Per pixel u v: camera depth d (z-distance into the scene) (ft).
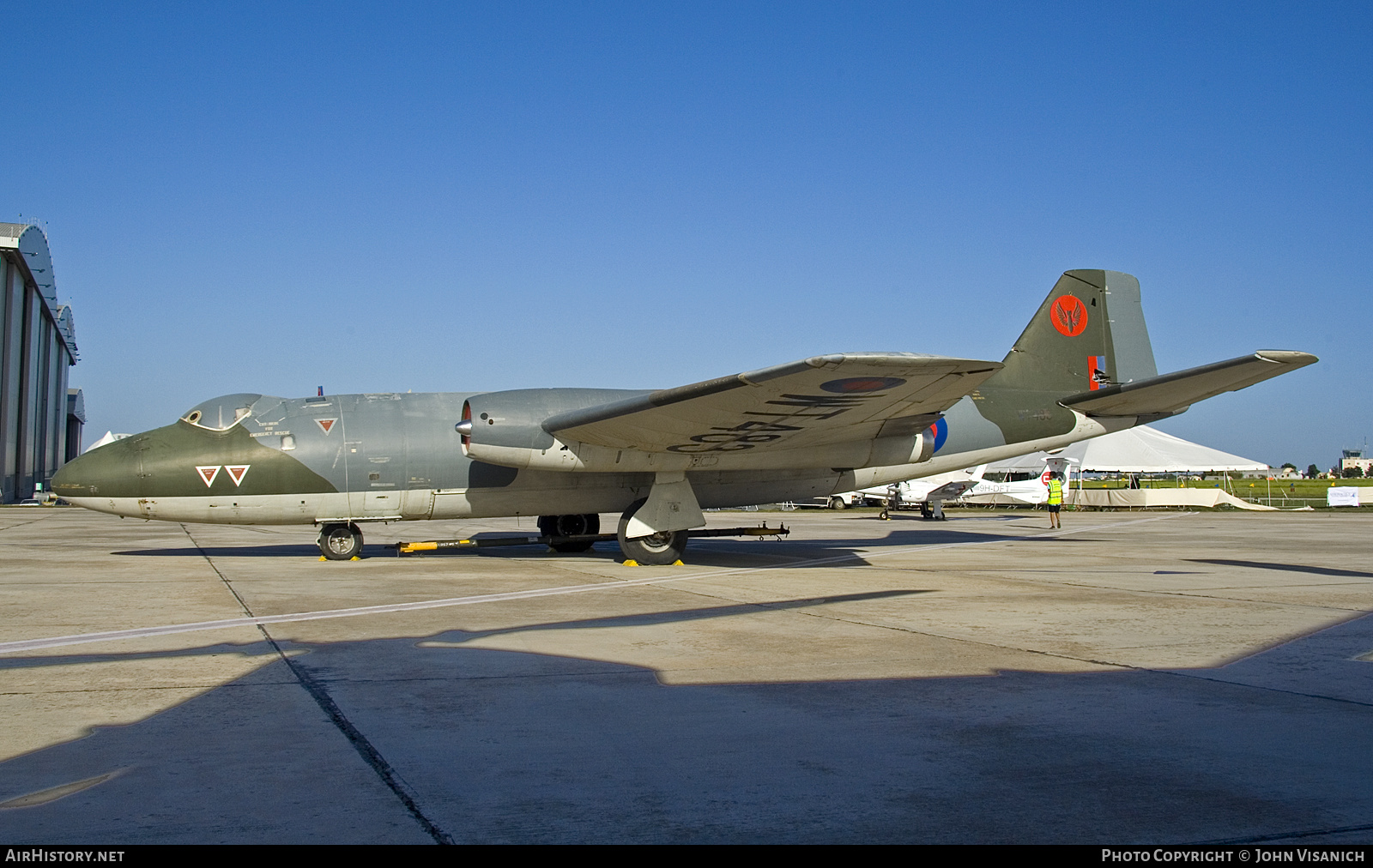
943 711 17.40
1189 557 53.31
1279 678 20.24
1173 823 12.00
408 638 25.03
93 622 27.86
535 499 51.80
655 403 39.78
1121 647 23.81
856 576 41.65
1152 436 148.05
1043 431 55.88
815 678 20.18
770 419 43.01
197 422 48.37
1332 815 12.31
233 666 21.34
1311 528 86.17
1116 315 59.47
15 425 187.32
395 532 84.48
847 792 13.12
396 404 51.19
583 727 16.28
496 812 12.27
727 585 38.14
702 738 15.66
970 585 38.11
